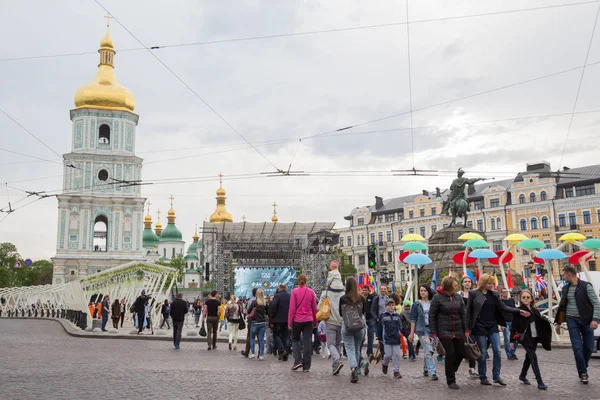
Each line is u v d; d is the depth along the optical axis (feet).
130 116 308.40
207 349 74.90
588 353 43.78
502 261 94.79
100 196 295.48
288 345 67.26
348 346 44.21
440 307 41.60
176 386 41.24
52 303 200.34
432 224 306.76
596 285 75.25
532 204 269.23
